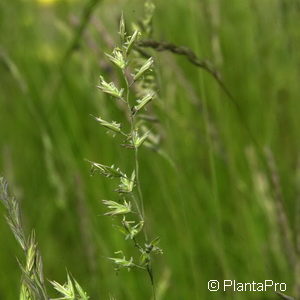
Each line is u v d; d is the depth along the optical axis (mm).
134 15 707
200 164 1069
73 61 1192
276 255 890
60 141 1107
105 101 908
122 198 485
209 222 1007
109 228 987
